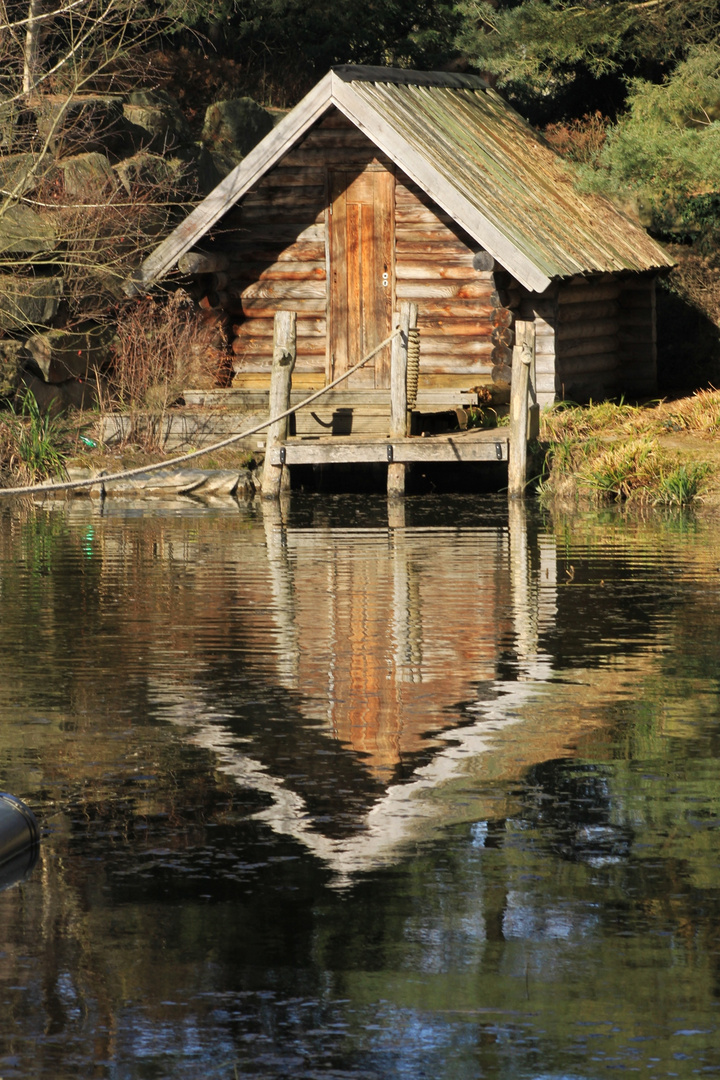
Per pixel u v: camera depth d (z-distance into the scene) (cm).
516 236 2662
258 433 2778
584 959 658
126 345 2869
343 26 4316
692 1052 575
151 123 3497
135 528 2178
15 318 2748
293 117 2792
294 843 805
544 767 945
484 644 1328
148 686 1173
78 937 686
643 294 3216
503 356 2781
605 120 4053
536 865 770
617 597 1555
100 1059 575
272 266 2967
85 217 2897
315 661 1260
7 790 900
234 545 1978
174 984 637
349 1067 569
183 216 3453
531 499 2483
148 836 820
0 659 1277
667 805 866
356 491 2708
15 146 3098
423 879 751
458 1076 560
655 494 2408
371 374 2930
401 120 2792
